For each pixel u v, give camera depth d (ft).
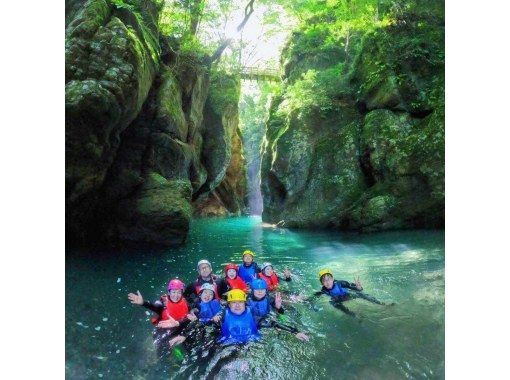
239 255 35.19
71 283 23.43
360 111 54.08
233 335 16.55
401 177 44.42
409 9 51.42
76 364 14.05
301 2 63.82
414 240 37.11
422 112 46.70
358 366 14.17
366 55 53.98
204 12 57.21
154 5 46.80
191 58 55.31
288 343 16.15
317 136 55.98
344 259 31.65
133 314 19.16
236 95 78.33
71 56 27.50
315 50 66.74
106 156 31.86
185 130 50.88
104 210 36.35
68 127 27.22
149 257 31.45
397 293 21.85
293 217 55.21
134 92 30.53
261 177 64.39
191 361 14.76
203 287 19.21
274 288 24.45
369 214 44.91
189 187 40.70
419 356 14.62
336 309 20.10
